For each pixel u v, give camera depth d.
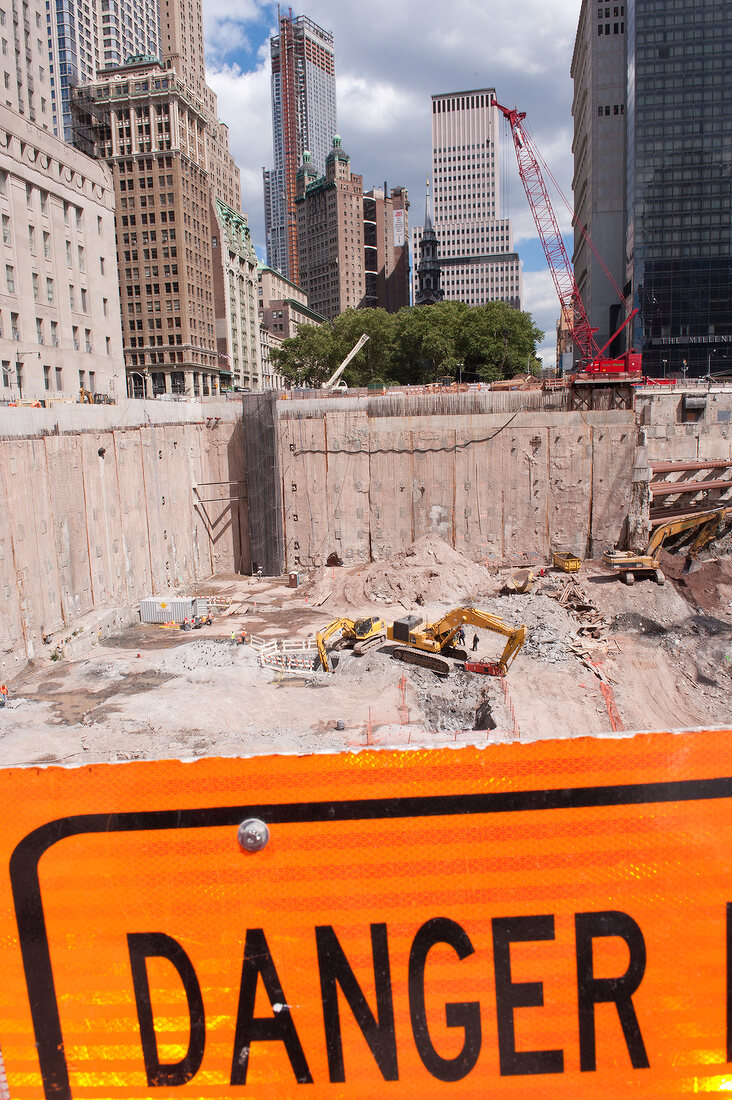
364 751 4.30
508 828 4.34
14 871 4.32
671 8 126.69
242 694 34.59
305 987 4.34
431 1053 4.33
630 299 138.88
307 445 62.88
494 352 114.75
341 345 119.00
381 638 41.91
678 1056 4.30
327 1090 4.32
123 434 50.81
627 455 58.97
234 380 147.00
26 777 4.31
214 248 139.00
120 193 122.12
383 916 4.32
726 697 40.41
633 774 4.33
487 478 60.66
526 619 46.72
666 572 57.31
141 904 4.33
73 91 121.69
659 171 131.00
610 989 4.32
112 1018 4.34
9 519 37.44
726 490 66.44
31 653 38.88
